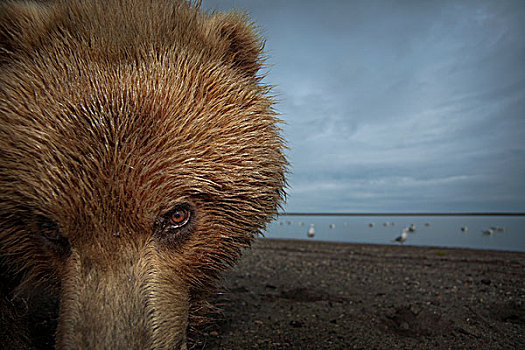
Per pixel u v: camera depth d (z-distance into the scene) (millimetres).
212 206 352
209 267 374
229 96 370
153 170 300
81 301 285
